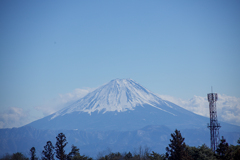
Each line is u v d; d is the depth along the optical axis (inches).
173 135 6648.6
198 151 6673.2
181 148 6437.0
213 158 6363.2
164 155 7317.9
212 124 7642.7
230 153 6048.2
